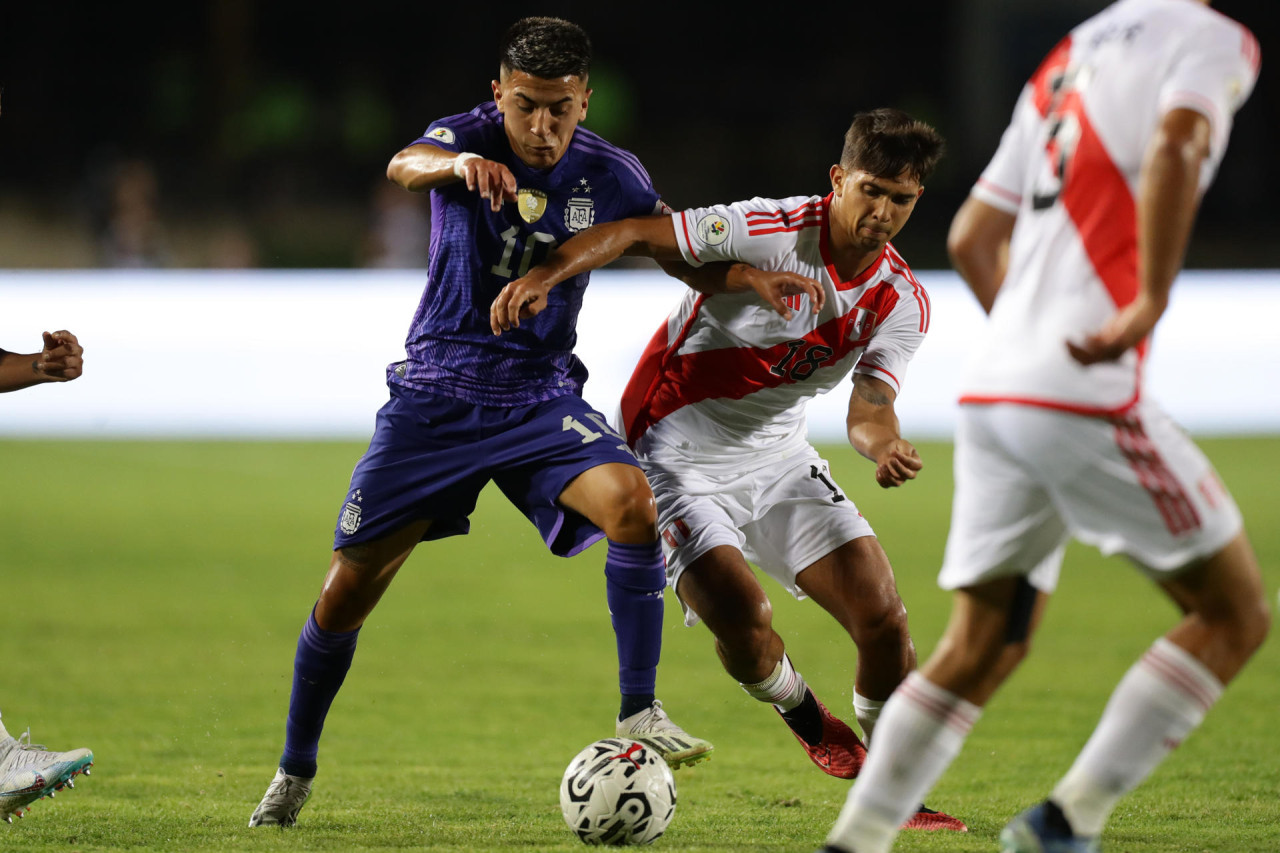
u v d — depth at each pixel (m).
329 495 45.50
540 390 15.91
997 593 11.23
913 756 11.09
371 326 61.72
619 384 59.09
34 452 54.72
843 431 61.00
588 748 14.20
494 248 15.37
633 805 13.73
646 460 17.27
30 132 103.50
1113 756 11.01
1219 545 10.70
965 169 101.50
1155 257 10.09
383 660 25.88
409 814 15.61
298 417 61.31
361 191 102.56
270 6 112.06
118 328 60.91
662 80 112.75
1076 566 37.25
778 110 110.56
